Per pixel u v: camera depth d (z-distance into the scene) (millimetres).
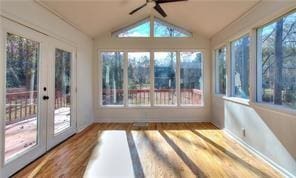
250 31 3465
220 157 3158
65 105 4184
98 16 4477
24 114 2930
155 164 2900
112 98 5945
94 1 3736
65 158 3131
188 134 4477
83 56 5102
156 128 5062
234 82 4352
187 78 5918
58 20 3840
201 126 5258
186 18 5008
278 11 2678
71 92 4445
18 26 2758
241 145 3717
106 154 3285
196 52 5891
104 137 4273
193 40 5793
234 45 4363
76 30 4676
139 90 5945
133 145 3730
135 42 5816
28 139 3010
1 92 2457
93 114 5840
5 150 2539
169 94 5930
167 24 5824
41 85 3311
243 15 3682
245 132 3619
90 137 4285
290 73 2613
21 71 2863
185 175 2576
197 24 5102
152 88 5879
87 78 5387
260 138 3127
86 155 3250
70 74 4410
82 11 3961
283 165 2596
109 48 5816
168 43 5816
